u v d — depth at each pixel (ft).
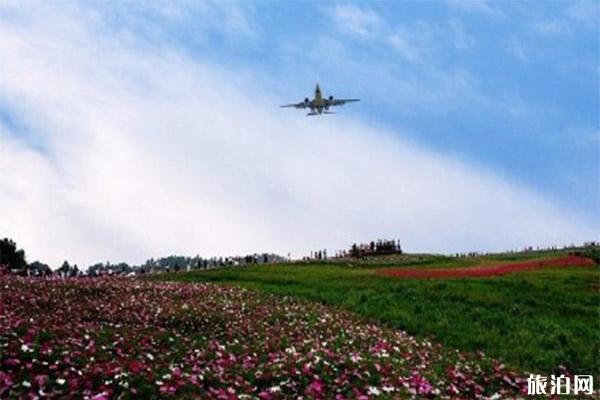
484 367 79.30
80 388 55.83
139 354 69.31
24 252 213.66
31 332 69.36
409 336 98.17
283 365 67.36
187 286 141.28
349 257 273.54
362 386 63.36
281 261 252.42
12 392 52.34
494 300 122.62
